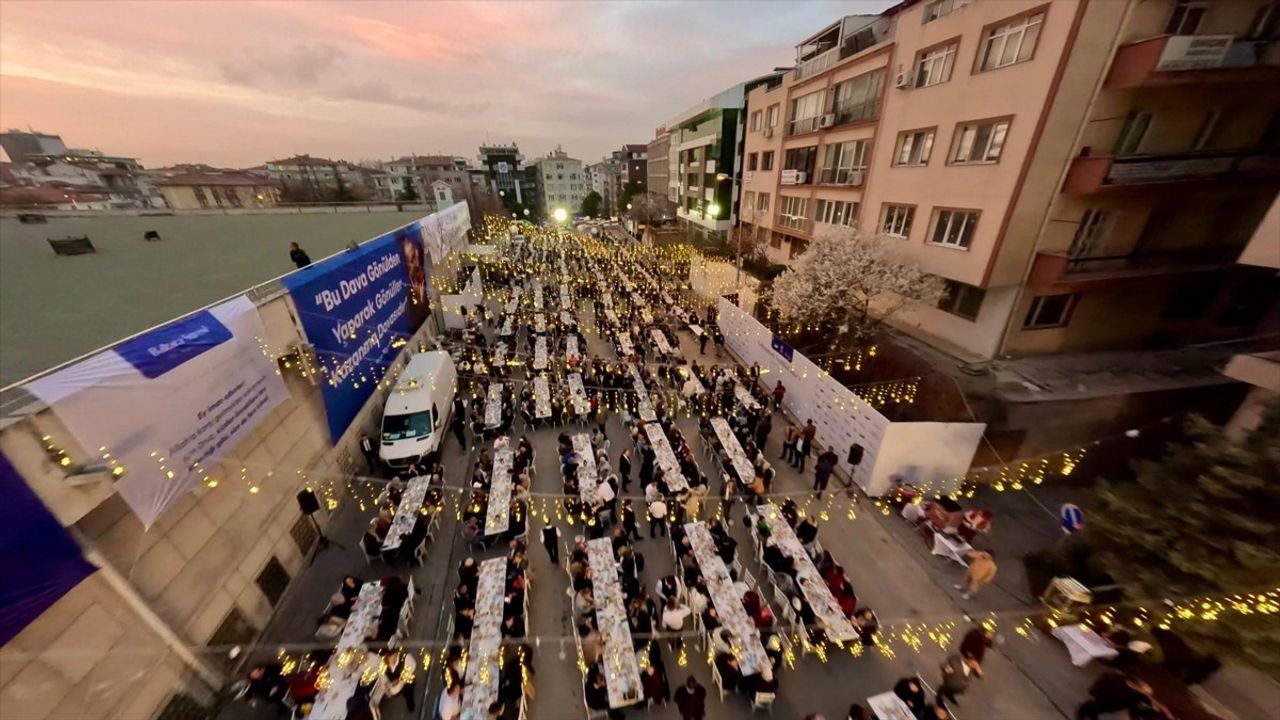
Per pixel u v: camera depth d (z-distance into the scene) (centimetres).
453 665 648
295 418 982
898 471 1081
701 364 1836
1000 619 812
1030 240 1240
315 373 1063
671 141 4766
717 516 944
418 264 1931
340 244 1869
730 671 666
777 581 859
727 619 748
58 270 1418
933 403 1248
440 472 1106
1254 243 752
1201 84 1084
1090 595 758
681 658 751
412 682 711
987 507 1061
